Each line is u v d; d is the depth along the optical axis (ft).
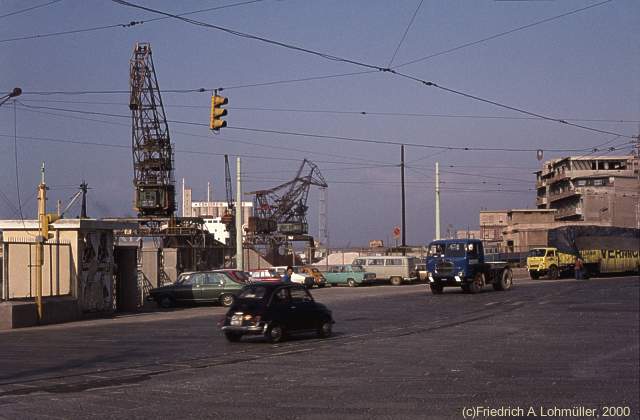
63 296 91.71
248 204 401.08
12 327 80.89
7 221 94.53
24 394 37.11
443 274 134.72
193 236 209.15
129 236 198.29
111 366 47.57
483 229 456.86
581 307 96.22
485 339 61.31
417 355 51.42
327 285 190.90
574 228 198.59
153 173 246.88
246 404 33.91
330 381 40.37
